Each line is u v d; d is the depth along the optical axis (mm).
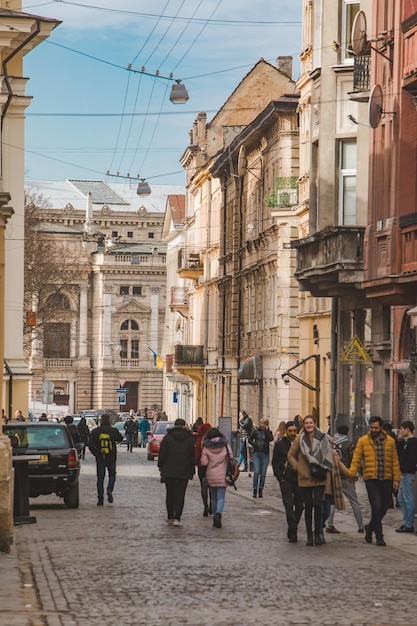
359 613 18281
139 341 197000
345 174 52969
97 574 22297
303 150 72562
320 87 53781
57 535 29516
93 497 44000
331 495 28234
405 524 30766
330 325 63375
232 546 27109
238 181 95250
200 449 35812
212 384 108375
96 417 117188
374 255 45906
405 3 44094
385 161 45062
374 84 46719
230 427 63594
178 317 142000
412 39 43250
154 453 79062
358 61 49000
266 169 83500
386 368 50625
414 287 44062
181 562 24031
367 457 27922
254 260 87250
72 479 38656
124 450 103062
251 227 85938
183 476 32312
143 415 150500
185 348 113312
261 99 115812
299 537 29406
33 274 93062
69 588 20578
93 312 195625
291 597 19719
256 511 38062
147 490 47844
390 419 49625
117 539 28562
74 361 194000
